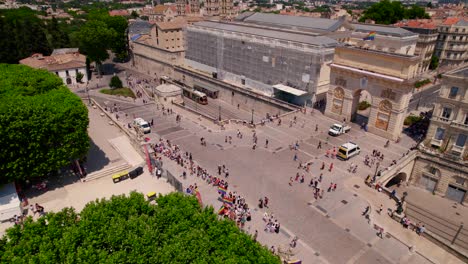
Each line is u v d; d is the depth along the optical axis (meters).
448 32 141.25
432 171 67.56
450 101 63.81
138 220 32.19
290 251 41.84
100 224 31.44
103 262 27.33
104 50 131.25
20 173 48.75
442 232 56.22
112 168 59.22
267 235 45.44
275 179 58.53
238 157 66.12
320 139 73.75
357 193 55.03
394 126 71.88
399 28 112.88
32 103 51.44
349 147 64.88
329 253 42.75
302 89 93.25
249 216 48.25
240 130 79.06
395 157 66.44
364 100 98.69
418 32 131.38
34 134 48.38
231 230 33.72
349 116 81.12
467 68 61.97
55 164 52.38
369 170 61.81
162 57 137.62
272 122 83.06
